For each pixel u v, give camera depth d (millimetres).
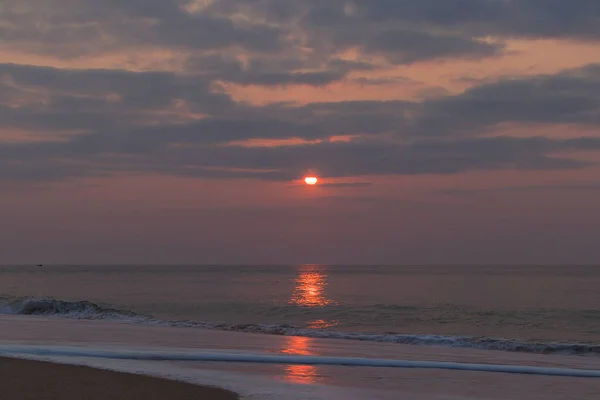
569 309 43125
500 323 34844
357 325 33469
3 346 16734
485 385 12898
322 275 138250
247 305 46000
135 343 18703
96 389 10578
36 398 9836
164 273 159875
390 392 11641
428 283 89250
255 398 10453
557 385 13156
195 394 10383
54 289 69562
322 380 12781
